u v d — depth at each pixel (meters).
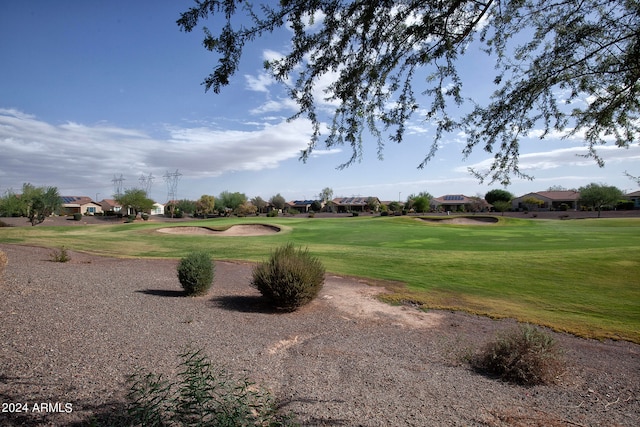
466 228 36.75
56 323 6.49
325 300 10.79
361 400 4.36
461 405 4.42
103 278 12.14
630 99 4.18
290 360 5.84
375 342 7.30
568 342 7.79
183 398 3.42
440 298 11.16
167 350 5.59
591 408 4.64
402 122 3.80
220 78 2.96
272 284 9.41
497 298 11.16
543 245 21.70
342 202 113.31
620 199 68.75
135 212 77.12
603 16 3.97
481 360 6.27
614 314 9.60
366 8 3.11
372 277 14.05
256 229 38.06
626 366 6.42
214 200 95.56
